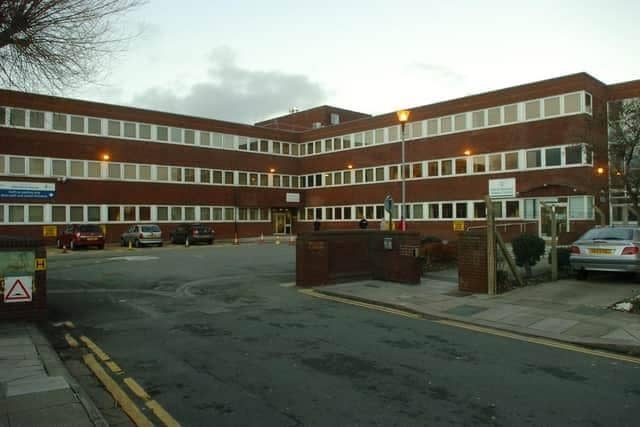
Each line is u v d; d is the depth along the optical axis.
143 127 38.75
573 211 29.09
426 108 37.44
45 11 8.48
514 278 13.24
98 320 9.44
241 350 7.29
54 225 34.19
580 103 29.11
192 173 41.34
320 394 5.48
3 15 8.18
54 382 5.52
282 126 62.09
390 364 6.57
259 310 10.44
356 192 43.31
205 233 35.16
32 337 7.83
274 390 5.61
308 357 6.91
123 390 5.64
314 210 47.72
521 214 31.55
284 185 48.00
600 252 12.70
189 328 8.75
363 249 14.66
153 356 7.00
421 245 17.59
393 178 40.12
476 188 34.09
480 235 12.02
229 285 14.09
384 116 41.00
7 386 5.39
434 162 36.81
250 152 45.47
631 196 18.80
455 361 6.71
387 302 10.96
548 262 16.58
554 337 7.86
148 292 12.87
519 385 5.75
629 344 7.21
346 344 7.61
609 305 10.09
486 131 33.66
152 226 33.59
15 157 32.78
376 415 4.90
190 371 6.32
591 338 7.69
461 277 12.33
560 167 29.77
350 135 44.09
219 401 5.29
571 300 10.73
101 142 36.50
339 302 11.40
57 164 34.50
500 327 8.60
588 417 4.83
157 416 4.90
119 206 37.22
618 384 5.79
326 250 13.84
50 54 8.90
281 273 16.88
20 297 9.12
